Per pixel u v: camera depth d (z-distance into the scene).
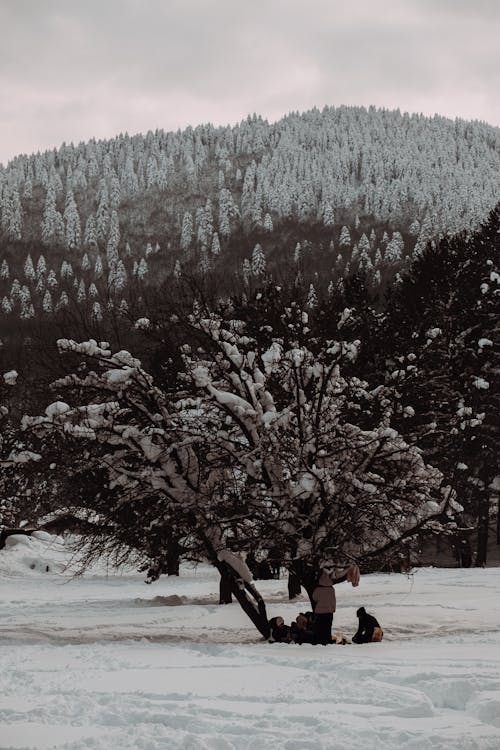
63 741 6.47
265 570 35.53
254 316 23.86
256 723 7.11
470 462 43.59
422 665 10.51
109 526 18.44
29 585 37.41
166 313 19.75
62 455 17.55
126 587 35.94
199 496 17.16
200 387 17.75
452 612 20.48
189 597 29.77
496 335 47.41
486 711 7.43
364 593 27.27
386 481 18.97
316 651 12.86
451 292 46.62
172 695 8.49
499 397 45.28
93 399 18.05
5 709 7.68
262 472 17.55
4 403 22.48
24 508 38.69
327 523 17.52
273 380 19.36
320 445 17.98
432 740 6.44
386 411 21.09
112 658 11.80
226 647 13.44
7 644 14.62
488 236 51.09
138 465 17.50
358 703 8.02
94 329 20.61
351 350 19.67
